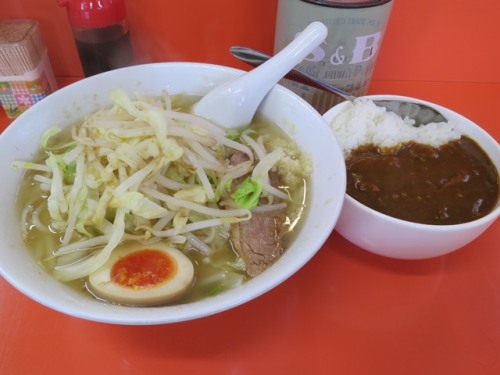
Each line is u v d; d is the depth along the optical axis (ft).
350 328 0.76
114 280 0.68
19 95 1.09
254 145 0.88
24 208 0.77
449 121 0.91
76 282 0.68
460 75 1.30
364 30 0.91
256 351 0.73
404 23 1.18
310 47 0.87
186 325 0.75
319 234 0.64
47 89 1.14
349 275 0.84
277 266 0.62
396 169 0.85
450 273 0.85
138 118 0.80
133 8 1.15
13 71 1.04
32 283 0.60
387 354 0.73
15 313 0.76
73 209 0.76
